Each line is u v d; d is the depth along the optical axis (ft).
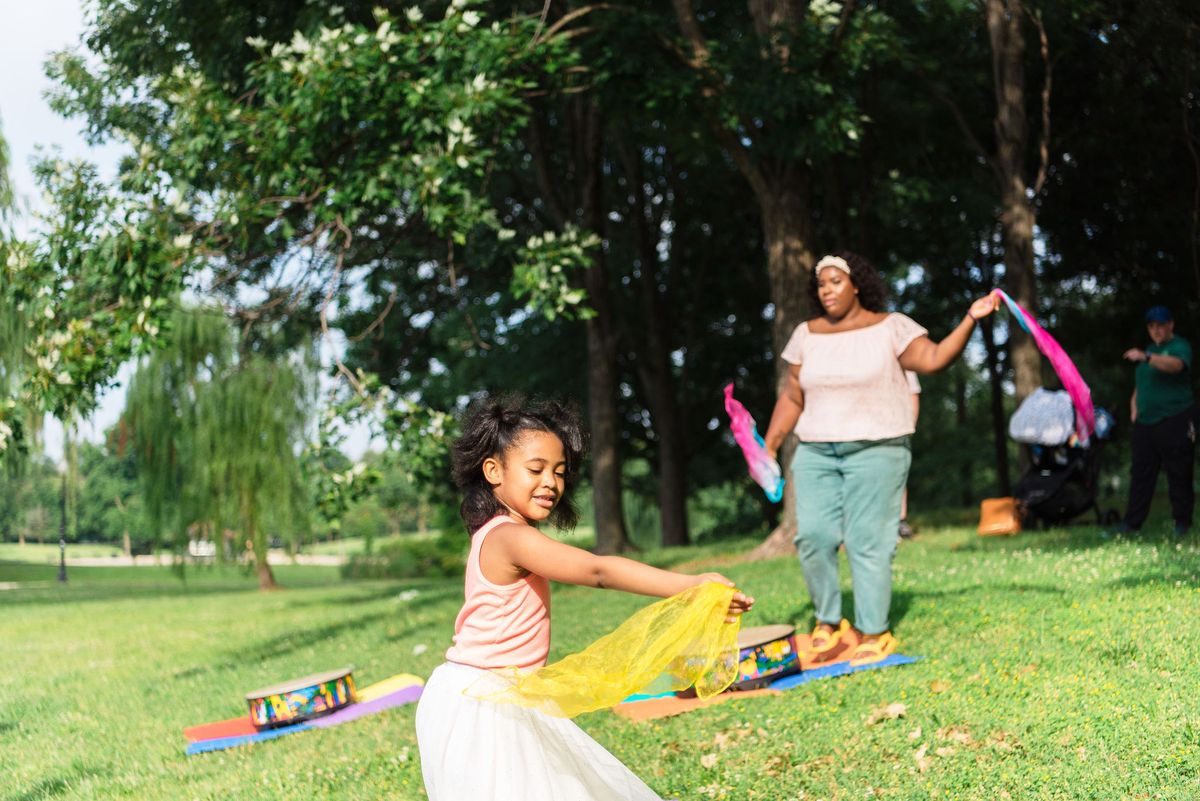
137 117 46.83
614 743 18.98
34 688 34.88
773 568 40.68
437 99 36.50
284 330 73.46
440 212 35.42
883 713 18.25
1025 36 59.26
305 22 43.16
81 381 32.83
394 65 36.78
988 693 18.47
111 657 41.55
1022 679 18.84
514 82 38.65
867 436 22.20
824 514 22.93
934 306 86.28
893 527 22.45
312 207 36.76
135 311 33.99
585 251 67.62
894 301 88.38
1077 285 84.17
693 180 77.51
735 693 20.89
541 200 75.00
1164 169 67.72
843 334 22.67
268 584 95.71
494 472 11.19
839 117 42.04
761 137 45.27
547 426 11.27
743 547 57.26
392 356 86.79
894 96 62.75
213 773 20.77
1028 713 17.04
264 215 35.99
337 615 50.52
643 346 82.53
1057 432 41.60
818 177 69.62
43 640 50.03
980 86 64.44
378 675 29.89
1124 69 61.16
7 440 33.40
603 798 10.62
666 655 10.05
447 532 170.60
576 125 68.74
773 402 92.89
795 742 17.52
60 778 21.68
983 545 39.17
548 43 40.68
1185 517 33.58
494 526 10.87
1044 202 73.61
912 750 16.49
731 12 65.10
